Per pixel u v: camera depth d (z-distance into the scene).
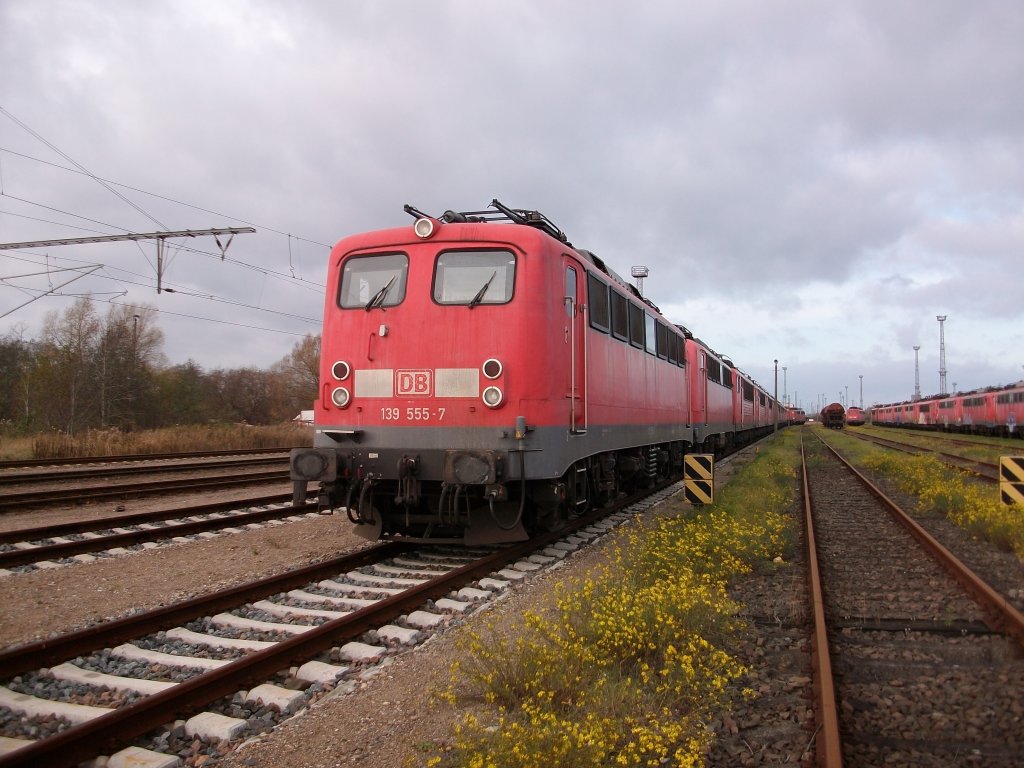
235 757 3.74
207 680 4.23
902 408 83.62
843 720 4.13
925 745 3.81
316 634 5.08
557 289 8.22
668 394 15.09
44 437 24.41
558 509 9.29
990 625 5.83
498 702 4.29
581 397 8.98
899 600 6.72
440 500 7.65
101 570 7.76
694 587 6.04
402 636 5.53
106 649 5.14
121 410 47.16
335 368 8.28
